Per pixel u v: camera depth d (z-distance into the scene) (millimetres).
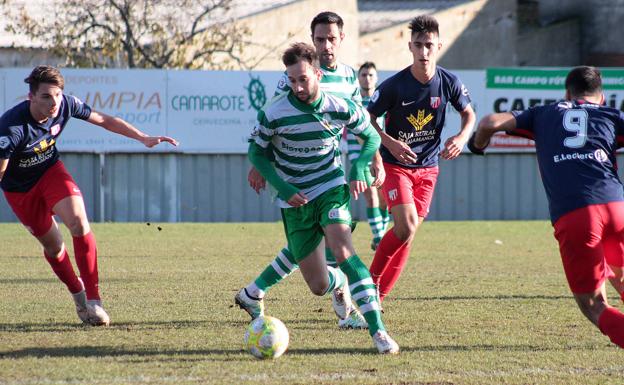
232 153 51188
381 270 20094
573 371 14797
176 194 51375
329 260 21500
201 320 19641
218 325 19016
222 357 15789
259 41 73188
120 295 23422
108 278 26969
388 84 20062
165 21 66750
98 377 14219
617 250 15422
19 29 66188
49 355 15867
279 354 15641
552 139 15617
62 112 18750
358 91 20469
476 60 82062
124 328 18625
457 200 53500
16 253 34281
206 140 50875
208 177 51500
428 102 20250
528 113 16109
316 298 23141
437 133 20750
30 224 18938
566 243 15234
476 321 19641
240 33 67938
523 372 14688
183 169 51281
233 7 69938
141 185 51125
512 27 82688
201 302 22234
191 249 36531
